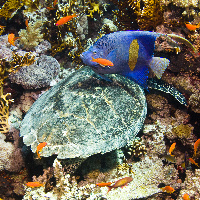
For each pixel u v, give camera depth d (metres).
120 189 1.93
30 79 2.17
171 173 2.02
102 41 1.82
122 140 1.91
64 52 2.42
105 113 1.94
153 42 1.79
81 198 1.90
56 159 1.93
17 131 2.13
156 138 2.10
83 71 2.08
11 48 2.28
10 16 2.31
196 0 2.06
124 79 2.05
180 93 2.11
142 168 2.02
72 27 2.39
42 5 2.38
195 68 2.09
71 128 1.91
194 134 2.13
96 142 1.88
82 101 1.96
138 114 1.97
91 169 2.00
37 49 2.32
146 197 1.95
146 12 2.11
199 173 2.01
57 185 1.91
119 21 2.28
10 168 2.05
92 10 2.47
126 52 1.81
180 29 2.11
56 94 2.02
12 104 2.25
